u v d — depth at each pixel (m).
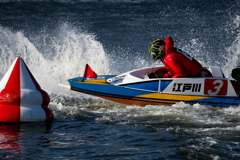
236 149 19.80
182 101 29.92
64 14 83.50
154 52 30.28
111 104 32.16
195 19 73.50
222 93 30.09
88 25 70.94
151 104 30.41
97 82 31.05
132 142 21.16
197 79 29.84
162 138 21.83
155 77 31.91
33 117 25.48
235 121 26.00
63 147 20.31
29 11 88.06
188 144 20.59
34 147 20.30
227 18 73.25
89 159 18.52
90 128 24.14
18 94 25.45
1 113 24.88
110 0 101.25
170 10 84.31
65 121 25.97
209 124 25.14
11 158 18.58
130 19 76.44
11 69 26.23
